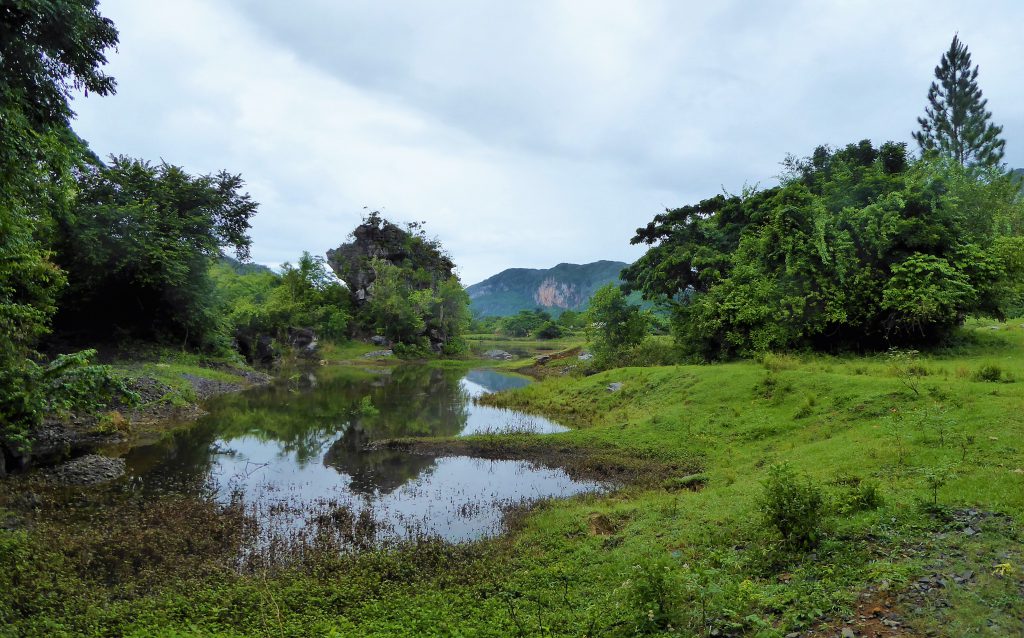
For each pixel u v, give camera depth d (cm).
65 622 659
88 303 3067
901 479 861
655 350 3011
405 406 2623
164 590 761
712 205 3738
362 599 739
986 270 2044
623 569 751
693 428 1625
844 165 2641
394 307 6569
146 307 3300
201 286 3384
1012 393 1179
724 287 2644
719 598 582
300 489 1293
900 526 689
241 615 693
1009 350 1966
